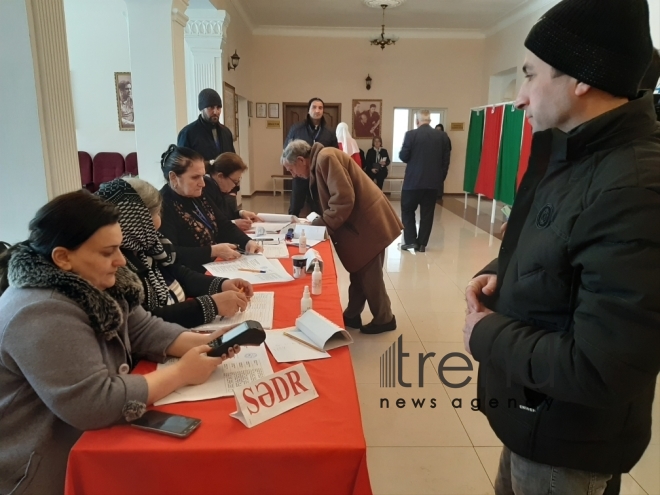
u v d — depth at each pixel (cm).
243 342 123
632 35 79
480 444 203
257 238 278
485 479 183
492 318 96
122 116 788
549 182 92
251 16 920
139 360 133
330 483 96
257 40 1019
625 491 166
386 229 286
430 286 418
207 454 94
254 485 96
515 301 94
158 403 109
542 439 93
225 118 673
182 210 228
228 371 124
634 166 75
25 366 97
